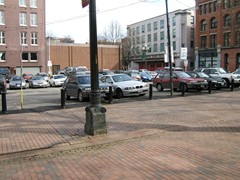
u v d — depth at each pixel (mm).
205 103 14656
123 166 5859
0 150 7098
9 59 56156
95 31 8414
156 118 10766
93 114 8375
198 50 62781
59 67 64688
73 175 5449
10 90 31219
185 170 5492
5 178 5383
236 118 10461
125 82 18766
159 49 83500
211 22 59750
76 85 17859
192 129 8969
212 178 5062
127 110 12805
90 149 7191
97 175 5406
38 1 58281
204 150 6746
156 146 7223
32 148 7238
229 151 6621
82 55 67438
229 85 25094
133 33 95000
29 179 5301
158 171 5496
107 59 71688
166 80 22672
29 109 13953
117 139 7969
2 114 12414
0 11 55312
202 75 24156
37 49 58625
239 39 54094
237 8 53812
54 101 18094
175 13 75688
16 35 56656
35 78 36219
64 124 10000
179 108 13102
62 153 6926
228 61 56344
